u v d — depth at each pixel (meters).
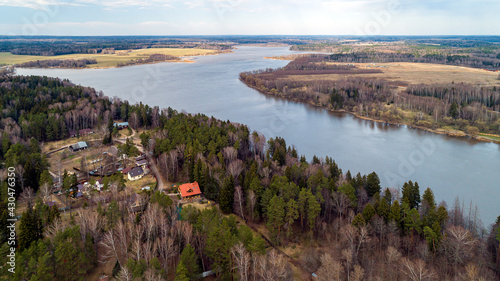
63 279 54.25
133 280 49.88
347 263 60.81
